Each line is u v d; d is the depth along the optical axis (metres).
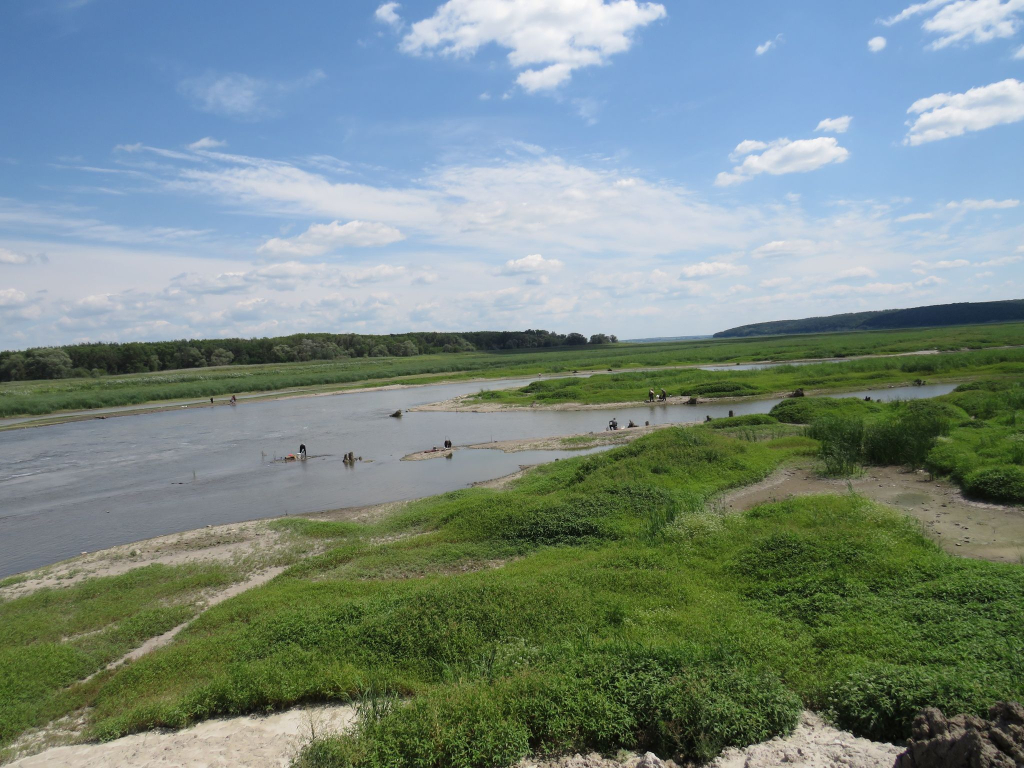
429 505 27.00
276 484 36.00
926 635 10.49
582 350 194.00
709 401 59.69
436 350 197.62
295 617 14.00
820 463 27.97
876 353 103.19
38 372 114.31
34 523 30.16
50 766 9.55
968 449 25.83
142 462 44.75
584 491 23.92
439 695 9.77
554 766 8.29
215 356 149.12
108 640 15.45
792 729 8.55
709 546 17.08
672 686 9.09
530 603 13.06
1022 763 6.17
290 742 9.41
